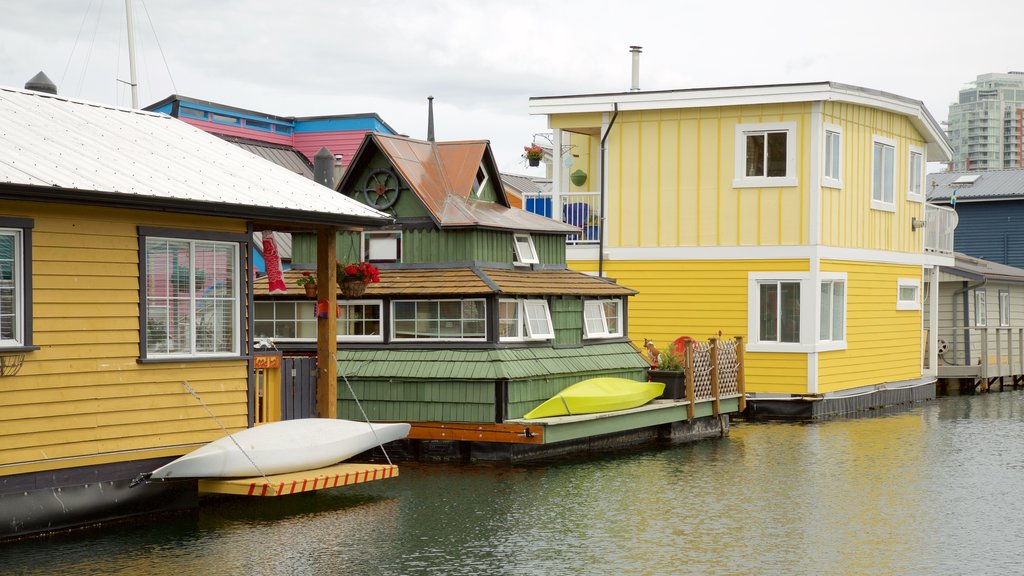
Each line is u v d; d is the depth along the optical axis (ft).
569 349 62.23
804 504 47.55
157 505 43.50
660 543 40.52
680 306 81.92
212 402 45.09
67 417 40.16
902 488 51.34
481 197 65.62
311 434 46.39
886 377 89.45
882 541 41.14
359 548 39.24
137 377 42.39
